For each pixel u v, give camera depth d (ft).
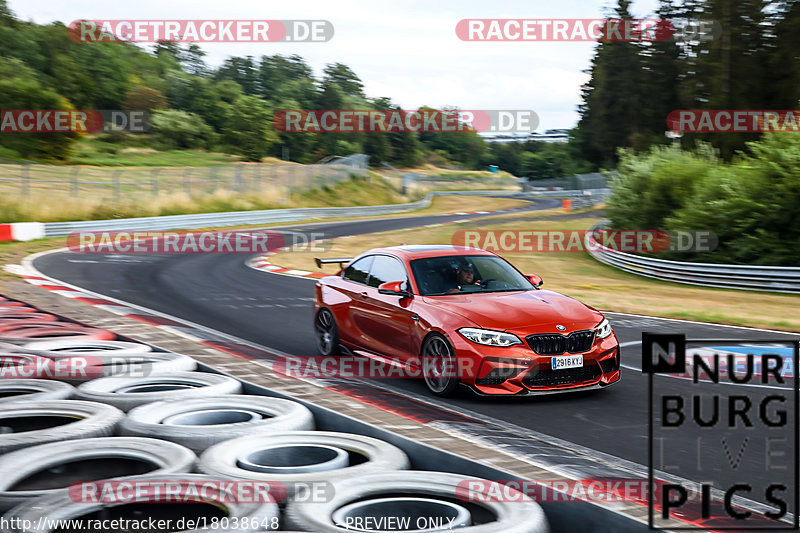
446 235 140.97
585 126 369.91
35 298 43.55
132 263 81.35
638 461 18.90
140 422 16.58
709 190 97.30
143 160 341.41
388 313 28.89
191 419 17.83
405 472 13.58
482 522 12.46
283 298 54.08
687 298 65.82
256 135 434.71
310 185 239.71
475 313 26.23
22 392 20.07
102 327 33.50
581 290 70.69
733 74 204.44
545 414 24.02
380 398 25.41
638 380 28.71
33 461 13.93
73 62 467.11
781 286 71.82
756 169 90.84
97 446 14.79
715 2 204.03
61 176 204.95
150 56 624.59
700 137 195.83
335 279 33.47
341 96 655.76
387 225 169.48
